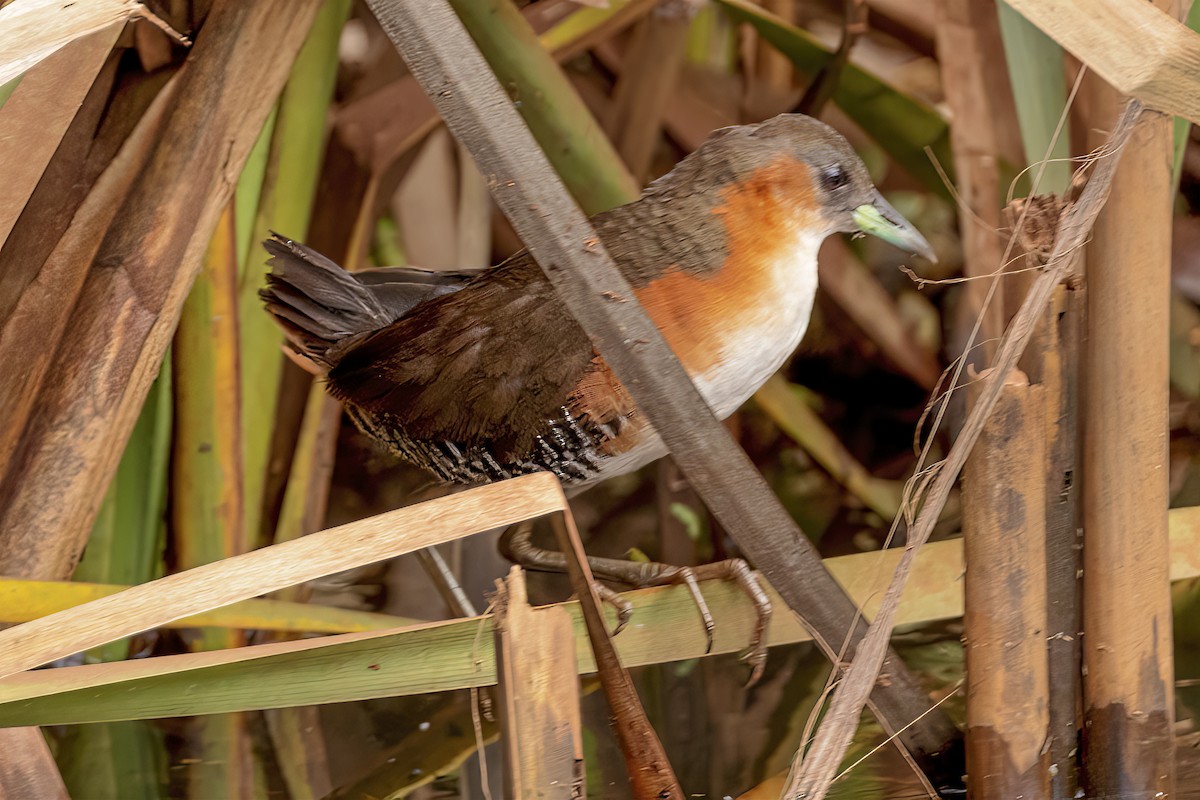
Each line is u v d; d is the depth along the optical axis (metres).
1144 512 3.69
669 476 6.18
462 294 5.02
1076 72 5.12
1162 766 3.86
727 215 4.71
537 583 5.89
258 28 4.30
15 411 4.25
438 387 4.86
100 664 3.37
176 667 3.21
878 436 6.72
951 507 6.19
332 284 5.48
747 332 4.73
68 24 3.16
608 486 6.56
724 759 4.53
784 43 5.96
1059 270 3.21
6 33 3.10
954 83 5.47
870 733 4.57
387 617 4.93
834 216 4.90
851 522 6.29
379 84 6.09
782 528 3.49
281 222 5.41
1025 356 3.64
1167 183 3.54
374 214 6.10
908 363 6.60
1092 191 3.21
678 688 5.01
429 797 4.43
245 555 3.11
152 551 5.17
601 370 4.59
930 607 4.35
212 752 4.74
